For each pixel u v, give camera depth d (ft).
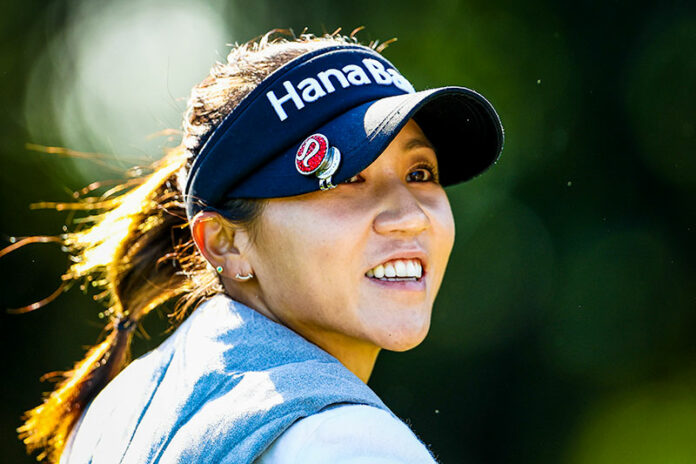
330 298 21.65
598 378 100.27
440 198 23.35
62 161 95.61
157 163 30.71
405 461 18.37
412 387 100.42
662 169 99.09
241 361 20.31
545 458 99.60
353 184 21.95
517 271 99.50
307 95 21.77
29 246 92.89
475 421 100.42
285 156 21.59
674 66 98.43
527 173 99.50
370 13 97.40
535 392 100.37
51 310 91.30
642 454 99.25
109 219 27.35
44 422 28.25
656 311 99.50
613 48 99.55
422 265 22.68
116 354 27.63
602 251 99.55
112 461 21.45
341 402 18.72
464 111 24.11
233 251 22.56
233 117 22.03
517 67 99.35
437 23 98.58
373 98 22.27
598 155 99.66
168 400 20.76
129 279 27.14
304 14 96.84
